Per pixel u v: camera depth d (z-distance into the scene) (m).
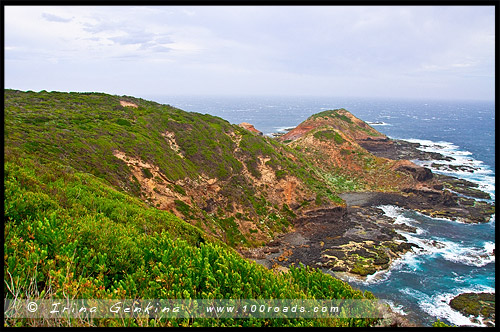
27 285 7.17
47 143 30.69
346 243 41.62
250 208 44.78
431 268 36.28
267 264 36.59
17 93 46.47
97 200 18.52
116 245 10.26
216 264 10.86
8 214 10.25
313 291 12.55
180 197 38.31
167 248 11.29
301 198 49.19
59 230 9.72
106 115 45.25
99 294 7.56
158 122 49.03
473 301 30.09
